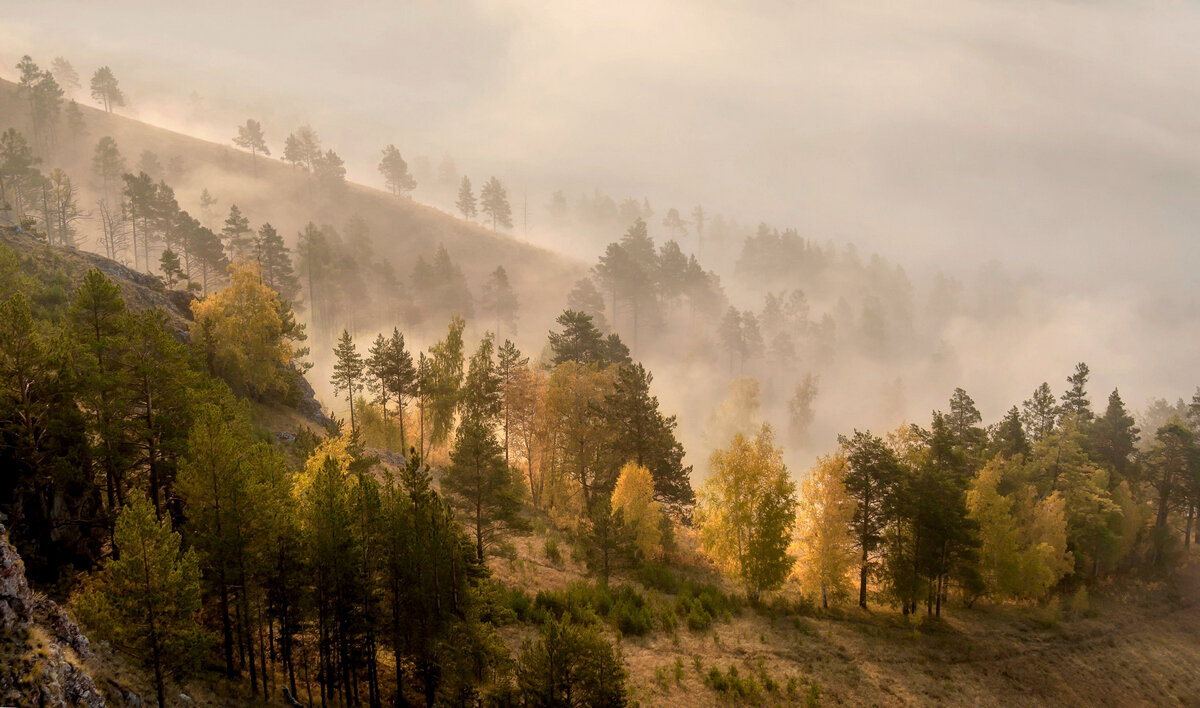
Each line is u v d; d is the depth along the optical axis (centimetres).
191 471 2208
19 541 2267
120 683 1805
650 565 4244
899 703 3064
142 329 2583
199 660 1928
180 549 2269
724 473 3991
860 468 3969
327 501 2364
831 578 3866
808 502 3969
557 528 4944
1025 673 3622
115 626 1797
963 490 4159
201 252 9300
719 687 2983
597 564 3853
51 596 2275
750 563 3866
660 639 3378
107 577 2138
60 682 1516
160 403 2650
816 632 3678
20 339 2259
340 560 2352
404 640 2452
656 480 4894
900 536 3975
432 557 2428
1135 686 3834
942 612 4266
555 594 3519
